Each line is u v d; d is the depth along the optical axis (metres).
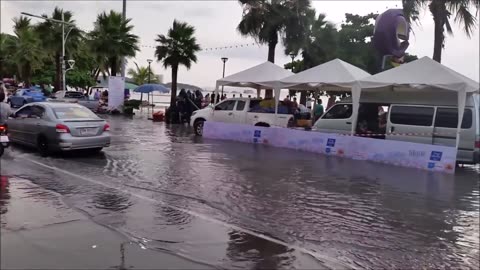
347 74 14.83
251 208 7.30
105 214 6.32
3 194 7.09
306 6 23.22
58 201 6.78
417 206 7.96
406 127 13.44
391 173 11.32
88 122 12.10
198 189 8.51
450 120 12.74
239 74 18.20
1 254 4.45
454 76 12.65
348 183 9.82
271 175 10.38
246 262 4.85
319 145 14.65
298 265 4.86
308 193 8.65
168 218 6.38
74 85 60.47
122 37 33.12
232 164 11.72
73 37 42.88
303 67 27.84
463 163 12.78
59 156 11.80
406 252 5.59
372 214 7.30
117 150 13.46
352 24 28.77
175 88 26.81
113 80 30.80
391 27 17.84
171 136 18.36
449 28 18.97
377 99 14.71
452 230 6.59
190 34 26.78
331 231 6.28
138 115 31.42
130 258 4.61
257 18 23.06
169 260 4.65
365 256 5.37
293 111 18.03
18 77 67.38
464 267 5.18
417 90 13.90
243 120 17.78
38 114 12.34
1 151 11.06
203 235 5.69
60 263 4.33
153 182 8.92
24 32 57.28
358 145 13.65
